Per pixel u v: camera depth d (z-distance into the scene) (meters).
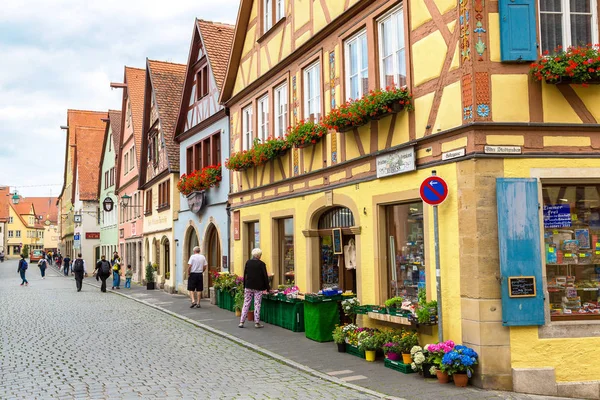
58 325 14.73
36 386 8.16
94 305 20.23
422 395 7.57
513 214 8.09
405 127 9.70
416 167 9.33
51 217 129.00
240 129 17.69
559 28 8.51
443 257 8.67
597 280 8.50
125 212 37.72
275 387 8.02
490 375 7.88
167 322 15.15
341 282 12.38
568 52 8.16
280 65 14.67
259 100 16.45
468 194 8.19
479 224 8.07
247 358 10.16
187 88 23.66
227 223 18.91
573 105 8.27
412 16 9.55
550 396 7.82
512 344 7.98
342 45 11.80
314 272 13.17
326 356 10.13
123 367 9.39
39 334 13.20
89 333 13.23
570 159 8.26
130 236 35.78
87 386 8.10
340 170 11.81
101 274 27.03
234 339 12.04
